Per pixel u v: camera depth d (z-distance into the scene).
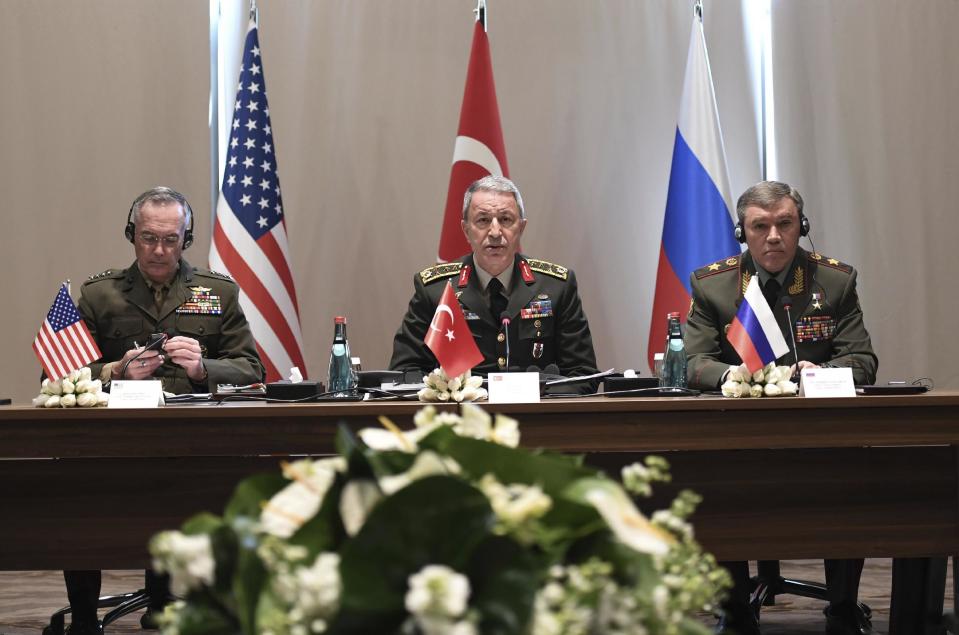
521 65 9.68
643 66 9.73
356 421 4.39
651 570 1.39
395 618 1.26
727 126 9.66
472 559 1.28
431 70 9.63
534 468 1.45
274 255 8.80
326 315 9.54
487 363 6.57
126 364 5.59
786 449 4.53
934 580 4.86
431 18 9.65
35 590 7.74
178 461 4.46
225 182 8.88
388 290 9.57
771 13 9.61
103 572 8.49
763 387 4.84
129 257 9.45
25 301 9.40
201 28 9.47
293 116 9.56
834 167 9.56
